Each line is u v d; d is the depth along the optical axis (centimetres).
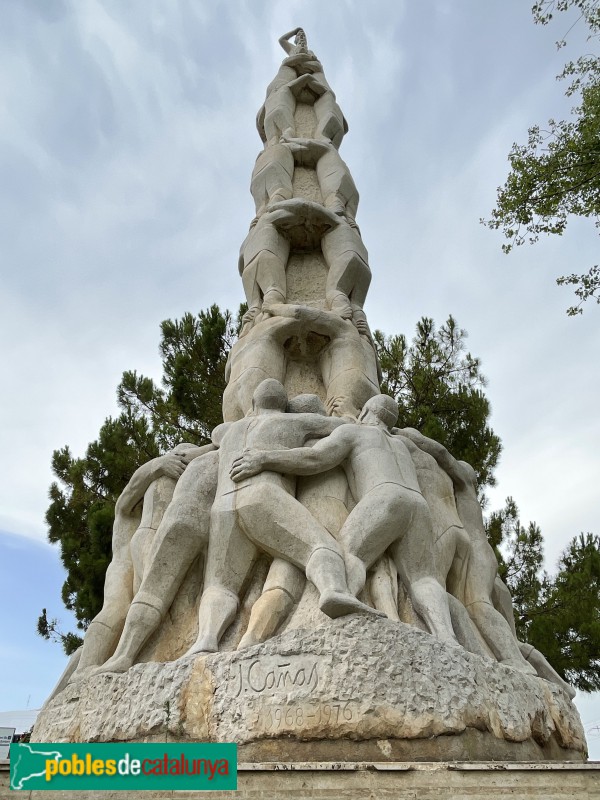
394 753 283
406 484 390
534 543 1013
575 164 773
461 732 291
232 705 303
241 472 388
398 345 1027
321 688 296
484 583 416
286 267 638
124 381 1058
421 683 299
